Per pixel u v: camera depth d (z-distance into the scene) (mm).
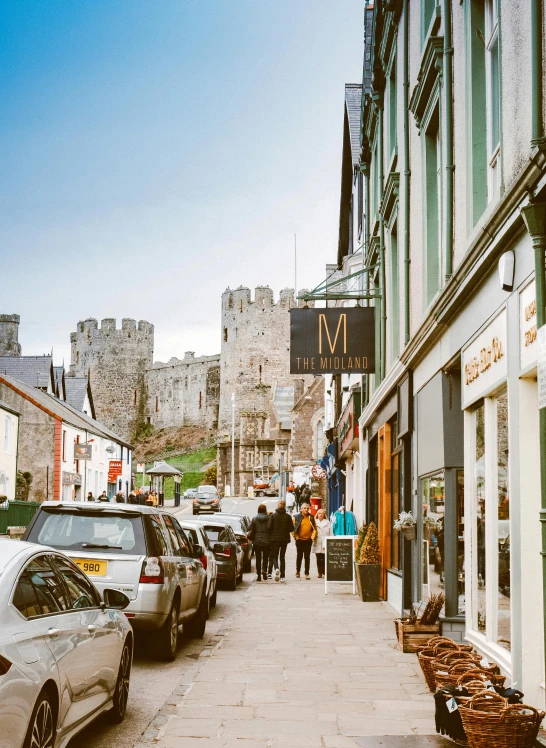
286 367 116625
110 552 10414
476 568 10281
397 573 16062
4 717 4688
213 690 9109
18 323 127875
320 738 7219
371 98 20031
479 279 9219
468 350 10055
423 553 13508
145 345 140000
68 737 6023
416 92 13141
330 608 17031
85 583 7176
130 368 137500
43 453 53250
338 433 34594
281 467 77062
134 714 8117
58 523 10703
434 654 8750
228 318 119062
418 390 13891
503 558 8703
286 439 91188
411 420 14586
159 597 10305
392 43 17172
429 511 12891
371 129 21141
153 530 10836
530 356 7293
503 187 8109
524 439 7590
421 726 7633
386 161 18375
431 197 12906
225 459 100750
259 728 7539
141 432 138000
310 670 10281
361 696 8844
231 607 17531
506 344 8164
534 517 7508
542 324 6871
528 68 7215
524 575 7492
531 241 7250
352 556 20016
